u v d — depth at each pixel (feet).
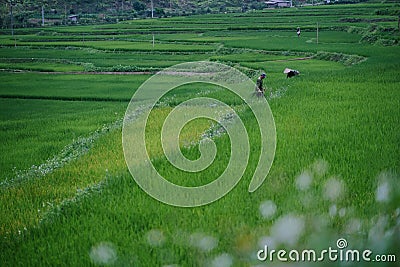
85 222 23.17
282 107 45.19
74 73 118.01
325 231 21.17
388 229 21.59
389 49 112.57
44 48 181.47
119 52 158.51
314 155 30.01
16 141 49.78
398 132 34.37
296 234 20.93
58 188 31.60
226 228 21.35
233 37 178.09
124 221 22.94
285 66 105.09
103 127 52.80
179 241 20.66
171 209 23.80
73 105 74.59
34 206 28.22
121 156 38.19
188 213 23.25
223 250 19.95
